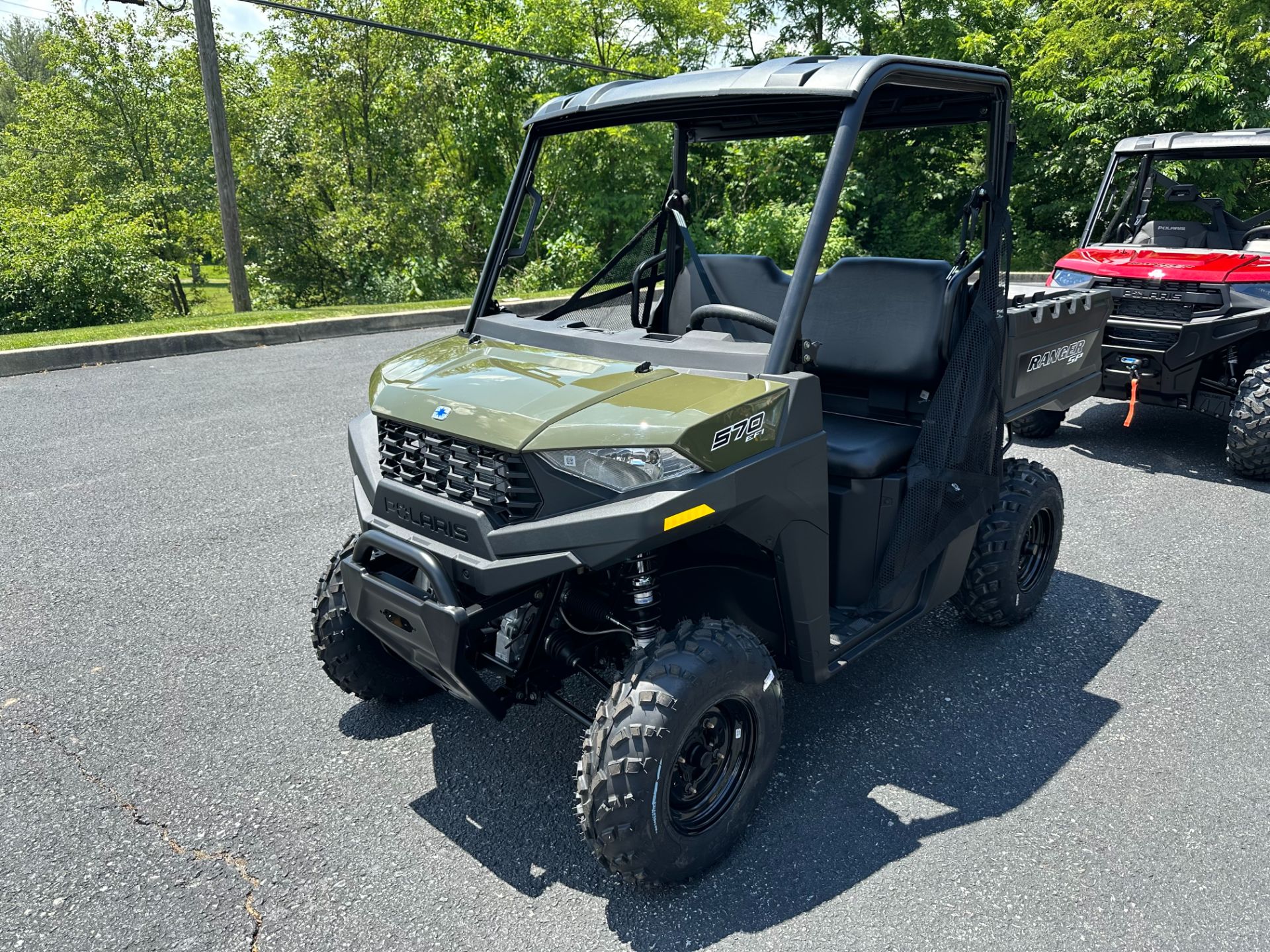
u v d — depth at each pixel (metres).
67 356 8.86
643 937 2.25
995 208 3.10
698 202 5.72
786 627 2.70
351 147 23.94
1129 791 2.80
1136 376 5.99
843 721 3.20
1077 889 2.39
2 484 5.49
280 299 24.70
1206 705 3.28
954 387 3.04
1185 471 5.95
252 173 24.52
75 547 4.59
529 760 2.99
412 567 2.75
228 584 4.20
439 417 2.41
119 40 29.25
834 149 2.46
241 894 2.39
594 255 16.97
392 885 2.43
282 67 23.92
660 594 2.79
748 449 2.33
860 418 3.49
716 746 2.47
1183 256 6.03
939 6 22.23
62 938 2.25
